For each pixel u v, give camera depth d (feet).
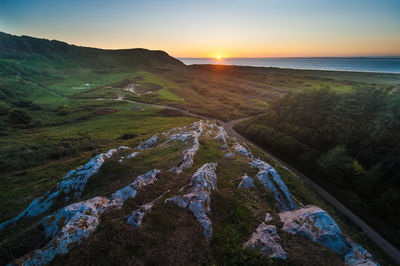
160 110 395.14
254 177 73.97
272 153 228.84
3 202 91.40
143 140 174.09
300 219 49.24
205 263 33.76
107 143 198.29
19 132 246.06
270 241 40.11
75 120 316.19
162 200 47.70
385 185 137.08
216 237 40.14
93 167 69.92
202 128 159.63
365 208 129.49
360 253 40.75
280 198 65.82
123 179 63.67
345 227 111.34
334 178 161.99
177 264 32.37
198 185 53.36
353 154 171.22
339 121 208.33
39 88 549.13
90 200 45.06
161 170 67.51
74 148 177.47
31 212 62.03
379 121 183.83
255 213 51.49
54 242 33.91
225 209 50.16
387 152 152.56
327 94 269.03
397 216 117.50
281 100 332.60
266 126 284.61
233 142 147.23
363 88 262.67
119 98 491.72
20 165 143.13
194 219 42.09
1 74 583.99
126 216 41.32
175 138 117.08
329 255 39.34
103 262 31.53
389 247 103.50
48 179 114.73
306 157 193.16
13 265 30.58
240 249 36.88
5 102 372.99
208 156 90.12
